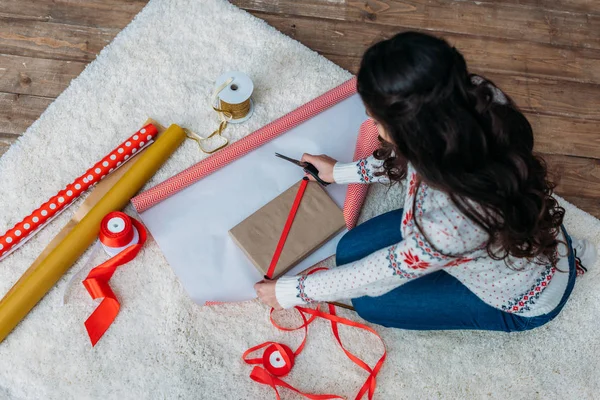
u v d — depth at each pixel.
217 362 1.39
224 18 1.71
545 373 1.42
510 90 1.70
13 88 1.61
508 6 1.80
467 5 1.79
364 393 1.38
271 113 1.64
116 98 1.62
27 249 1.46
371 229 1.35
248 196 1.53
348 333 1.44
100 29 1.69
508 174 0.84
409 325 1.32
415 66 0.77
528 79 1.72
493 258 0.97
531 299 1.13
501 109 0.87
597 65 1.75
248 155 1.57
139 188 1.52
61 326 1.40
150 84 1.64
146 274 1.45
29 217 1.43
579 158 1.64
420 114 0.80
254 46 1.70
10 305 1.36
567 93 1.71
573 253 1.21
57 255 1.40
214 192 1.53
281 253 1.42
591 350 1.45
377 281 1.06
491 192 0.84
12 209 1.50
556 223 1.06
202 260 1.47
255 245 1.43
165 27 1.70
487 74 1.72
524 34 1.77
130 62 1.65
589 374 1.43
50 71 1.64
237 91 1.50
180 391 1.37
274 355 1.40
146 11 1.70
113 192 1.47
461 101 0.80
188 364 1.39
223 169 1.55
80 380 1.36
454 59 0.79
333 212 1.47
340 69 1.69
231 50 1.69
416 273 1.00
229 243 1.49
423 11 1.78
